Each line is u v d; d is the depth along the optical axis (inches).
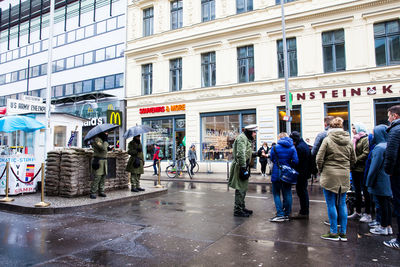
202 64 690.2
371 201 223.9
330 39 558.6
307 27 570.9
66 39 956.6
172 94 716.0
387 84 498.3
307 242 158.9
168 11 750.5
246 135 223.0
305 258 135.9
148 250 147.8
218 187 410.9
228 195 330.3
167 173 567.8
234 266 127.3
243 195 221.6
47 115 340.5
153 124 748.0
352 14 536.1
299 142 217.9
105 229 185.8
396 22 508.1
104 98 836.0
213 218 214.8
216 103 653.3
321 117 544.4
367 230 182.2
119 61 823.7
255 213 232.8
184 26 711.7
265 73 604.1
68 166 282.5
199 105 673.6
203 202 283.7
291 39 592.7
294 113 575.5
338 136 161.2
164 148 724.0
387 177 167.8
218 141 654.5
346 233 175.8
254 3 630.5
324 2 559.8
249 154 221.3
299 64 573.6
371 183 171.5
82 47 911.7
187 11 714.8
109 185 327.6
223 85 644.7
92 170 282.4
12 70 1121.4
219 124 656.4
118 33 834.2
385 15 509.7
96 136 276.1
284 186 205.2
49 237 169.6
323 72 555.2
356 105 518.6
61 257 138.6
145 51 768.3
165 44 726.5
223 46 657.6
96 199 271.4
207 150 663.1
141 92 778.8
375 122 506.6
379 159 167.3
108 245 155.5
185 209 248.8
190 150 562.3
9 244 157.1
